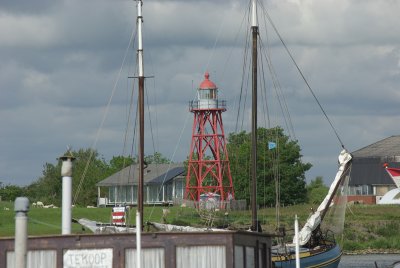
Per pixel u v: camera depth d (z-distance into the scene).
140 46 109.88
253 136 111.69
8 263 60.84
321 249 103.31
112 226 91.94
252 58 114.50
